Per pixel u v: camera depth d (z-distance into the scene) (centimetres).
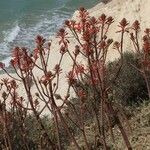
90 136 804
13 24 3381
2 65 520
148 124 798
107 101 511
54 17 3444
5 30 3275
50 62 1820
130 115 863
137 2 1579
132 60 985
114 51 1479
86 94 535
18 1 3819
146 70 709
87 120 843
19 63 487
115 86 937
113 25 1669
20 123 586
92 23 502
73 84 533
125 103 930
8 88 560
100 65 529
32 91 1485
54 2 3716
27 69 488
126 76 952
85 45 489
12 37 3130
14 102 564
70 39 1822
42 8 3650
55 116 493
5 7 3725
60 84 1543
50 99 491
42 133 576
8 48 2972
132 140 748
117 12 1786
